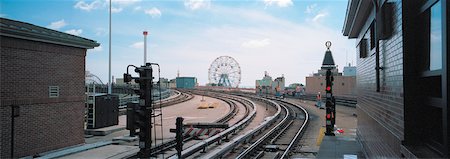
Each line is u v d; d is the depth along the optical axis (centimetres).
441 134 548
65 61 1541
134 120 825
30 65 1363
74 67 1598
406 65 619
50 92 1457
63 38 1478
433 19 541
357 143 1451
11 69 1282
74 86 1596
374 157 977
